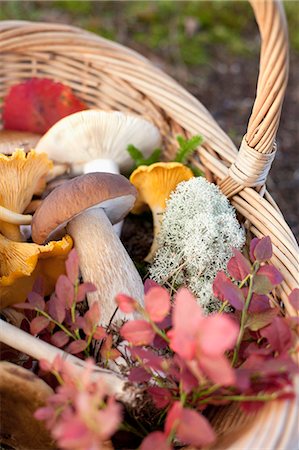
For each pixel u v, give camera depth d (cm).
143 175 52
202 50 108
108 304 46
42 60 60
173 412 35
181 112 56
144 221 58
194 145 54
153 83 58
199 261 48
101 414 32
